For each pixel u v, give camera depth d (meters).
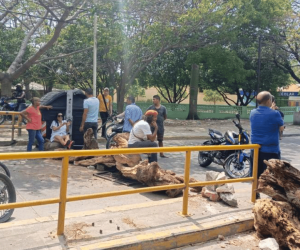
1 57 21.50
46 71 25.25
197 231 4.43
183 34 18.77
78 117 10.58
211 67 22.95
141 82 29.27
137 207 5.10
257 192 5.38
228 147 5.25
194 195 5.92
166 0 17.00
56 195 6.29
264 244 4.42
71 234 3.99
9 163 8.75
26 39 17.72
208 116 25.31
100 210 4.89
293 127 22.56
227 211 5.16
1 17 16.88
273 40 24.05
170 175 6.64
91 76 26.05
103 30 14.68
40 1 13.66
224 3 19.78
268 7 22.67
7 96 16.56
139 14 16.69
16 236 3.88
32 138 9.21
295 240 4.30
